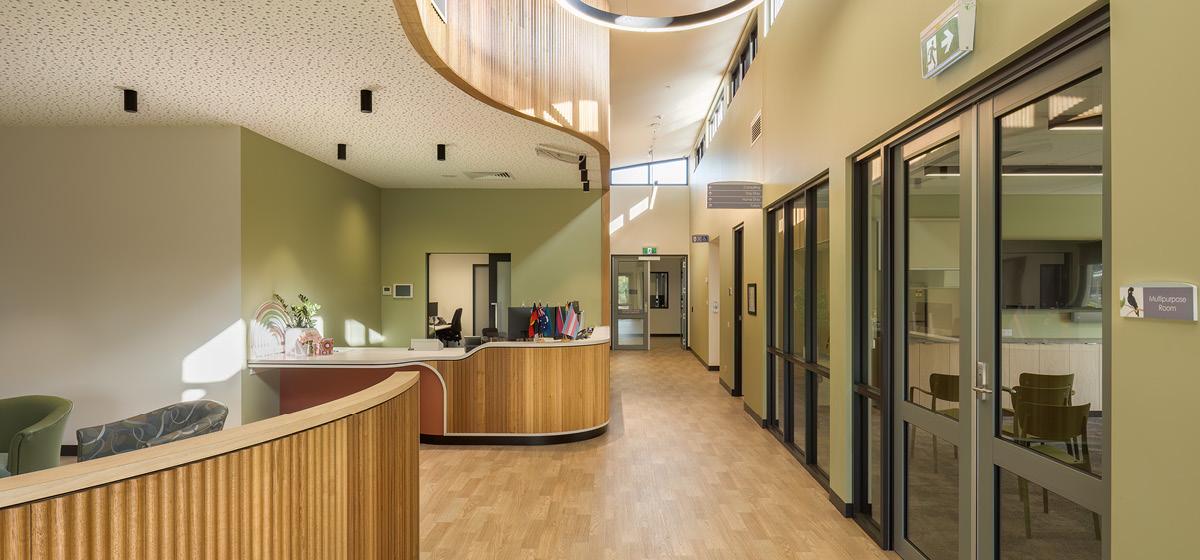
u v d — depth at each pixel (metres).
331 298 7.38
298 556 2.20
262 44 3.64
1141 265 1.77
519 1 5.05
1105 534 2.02
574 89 5.87
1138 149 1.77
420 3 3.34
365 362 5.73
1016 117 2.51
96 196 5.44
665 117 12.02
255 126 5.48
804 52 5.17
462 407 6.16
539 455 5.77
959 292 2.93
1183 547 1.64
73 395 5.43
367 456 2.61
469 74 4.34
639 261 14.80
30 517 1.53
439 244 9.10
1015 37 2.32
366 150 6.52
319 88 4.45
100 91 4.50
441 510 4.33
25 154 5.46
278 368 5.78
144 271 5.43
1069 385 2.21
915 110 3.12
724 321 9.64
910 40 3.18
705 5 7.33
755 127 7.27
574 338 6.64
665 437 6.50
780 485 4.91
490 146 6.38
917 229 3.42
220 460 1.93
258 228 5.73
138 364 5.44
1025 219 2.46
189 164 5.43
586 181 7.60
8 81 4.26
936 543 3.21
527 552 3.64
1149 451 1.75
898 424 3.61
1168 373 1.69
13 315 5.46
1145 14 1.74
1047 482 2.32
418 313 9.04
